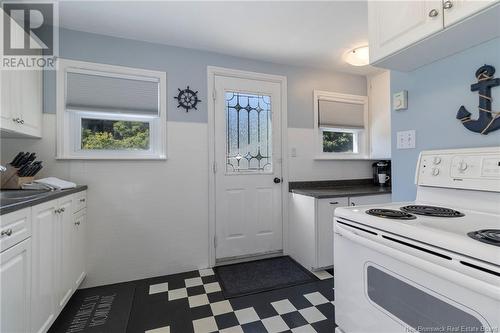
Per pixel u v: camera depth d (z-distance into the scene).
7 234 1.02
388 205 1.18
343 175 2.99
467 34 0.98
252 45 2.32
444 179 1.12
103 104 2.09
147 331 1.51
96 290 1.98
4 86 1.43
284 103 2.73
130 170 2.16
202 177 2.40
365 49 2.35
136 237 2.18
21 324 1.12
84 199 1.97
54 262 1.44
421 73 1.32
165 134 2.27
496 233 0.69
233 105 2.57
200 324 1.57
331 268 2.32
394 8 1.14
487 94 1.03
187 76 2.35
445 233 0.69
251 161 2.63
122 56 2.15
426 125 1.29
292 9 1.79
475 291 0.59
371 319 0.91
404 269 0.78
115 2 1.69
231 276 2.22
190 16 1.86
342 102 3.00
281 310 1.71
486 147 1.03
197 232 2.38
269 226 2.67
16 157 1.68
